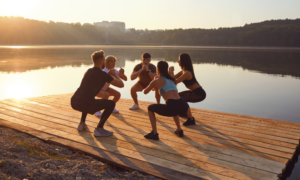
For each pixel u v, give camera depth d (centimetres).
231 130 404
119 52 5128
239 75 1725
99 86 337
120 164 285
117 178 256
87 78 333
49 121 432
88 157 307
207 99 971
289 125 431
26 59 2852
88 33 15388
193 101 443
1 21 12038
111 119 455
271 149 329
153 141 352
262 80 1490
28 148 299
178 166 280
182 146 336
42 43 12775
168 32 16475
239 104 881
